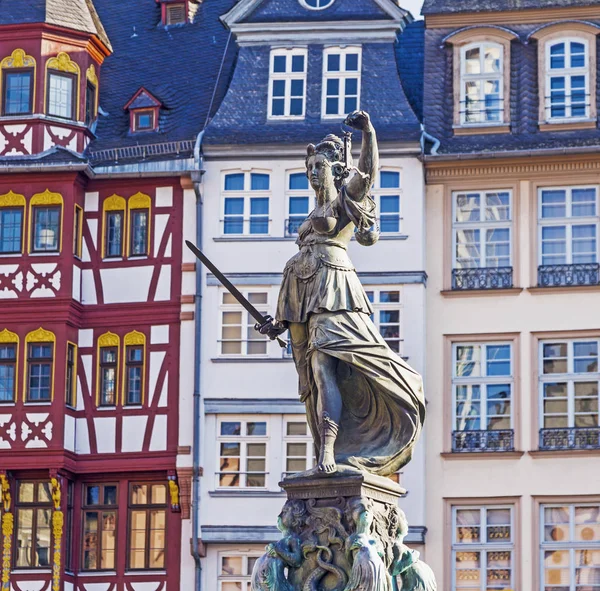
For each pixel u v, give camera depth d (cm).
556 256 5131
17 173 5238
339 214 1245
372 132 1246
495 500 4966
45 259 5219
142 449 5119
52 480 5072
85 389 5197
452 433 5031
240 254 5172
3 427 5109
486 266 5144
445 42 5300
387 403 1243
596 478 4944
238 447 5059
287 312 1251
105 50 5534
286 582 1207
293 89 5281
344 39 5288
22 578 5047
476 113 5244
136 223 5272
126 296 5231
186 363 5144
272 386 5069
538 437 5003
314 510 1208
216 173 5225
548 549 4928
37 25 5331
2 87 5334
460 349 5112
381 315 5097
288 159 5197
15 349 5172
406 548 1234
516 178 5162
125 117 5466
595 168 5138
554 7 5262
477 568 4947
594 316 5059
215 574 5019
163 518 5084
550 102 5231
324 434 1215
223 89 5459
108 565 5100
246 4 5325
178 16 5778
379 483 1214
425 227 5159
